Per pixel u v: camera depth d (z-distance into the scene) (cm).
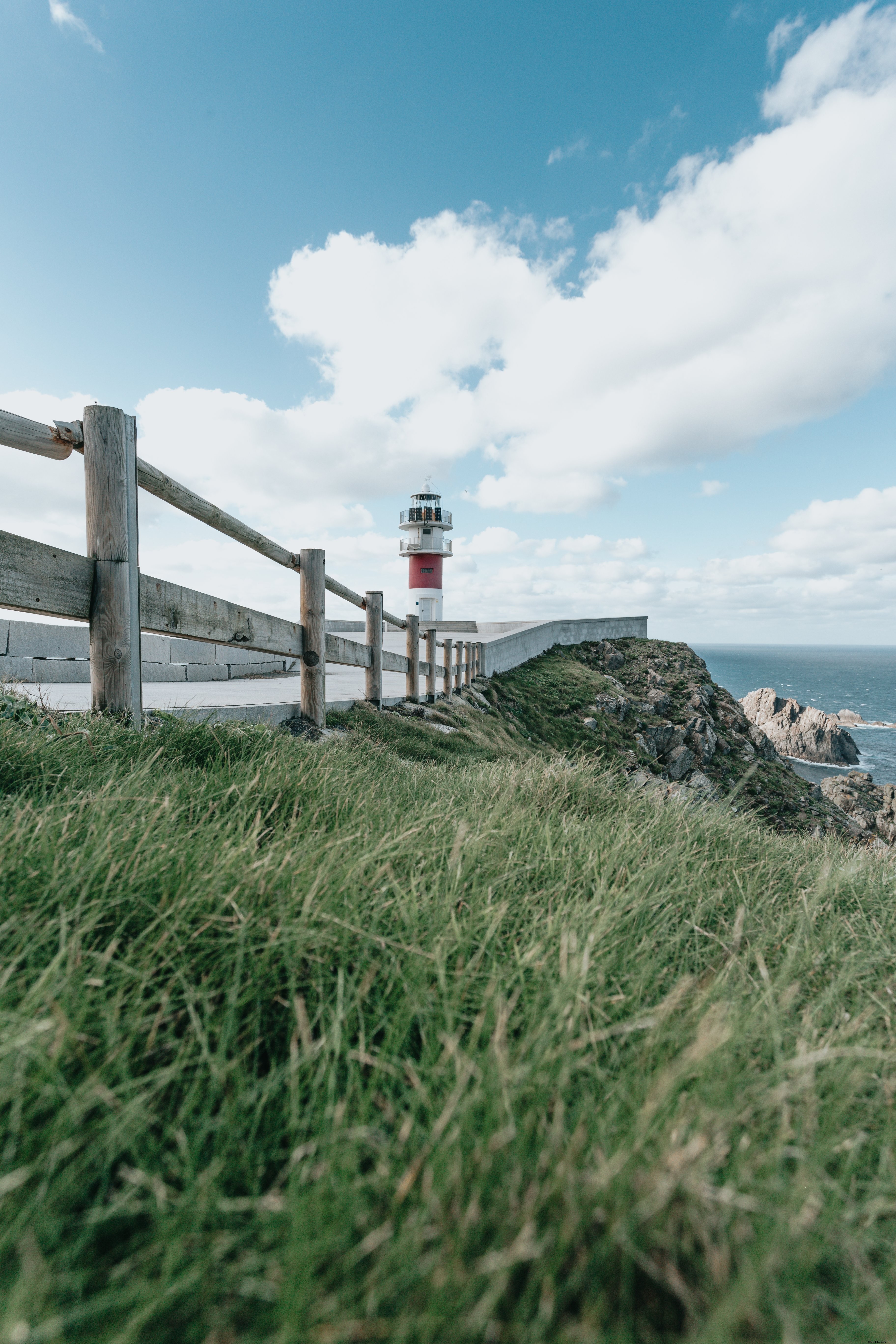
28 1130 91
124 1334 65
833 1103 111
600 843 255
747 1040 126
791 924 212
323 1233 79
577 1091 110
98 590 357
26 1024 96
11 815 192
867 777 3416
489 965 151
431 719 964
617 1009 137
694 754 2550
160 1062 112
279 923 143
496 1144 87
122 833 173
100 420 350
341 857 186
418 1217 78
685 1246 79
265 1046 123
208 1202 83
